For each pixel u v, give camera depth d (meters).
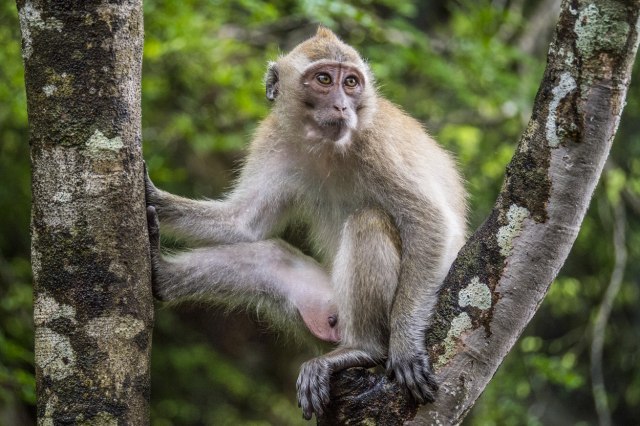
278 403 27.06
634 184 22.61
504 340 8.46
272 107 12.41
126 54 8.13
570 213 8.21
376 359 10.53
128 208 8.11
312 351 12.45
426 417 8.64
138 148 8.27
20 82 17.50
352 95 11.59
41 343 7.93
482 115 23.20
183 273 11.01
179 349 25.83
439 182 11.94
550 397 24.92
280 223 12.44
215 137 21.11
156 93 20.69
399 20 19.56
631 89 22.05
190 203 11.52
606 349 25.05
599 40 7.91
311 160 11.93
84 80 8.00
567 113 8.06
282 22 21.25
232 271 11.40
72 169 7.96
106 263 7.97
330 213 12.25
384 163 11.29
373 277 10.61
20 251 23.28
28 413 23.36
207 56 20.14
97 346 7.89
